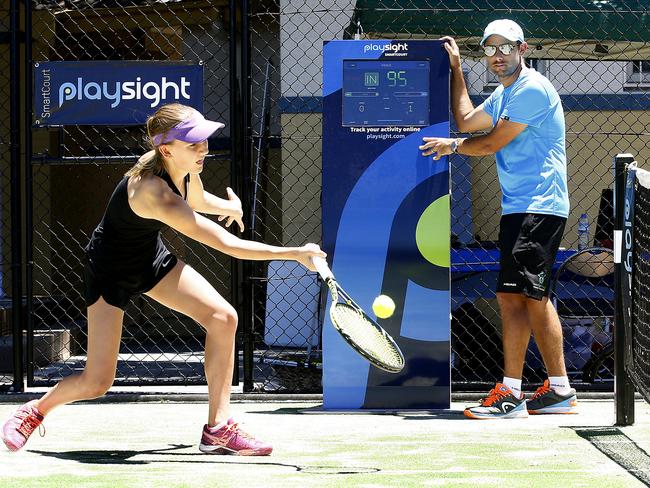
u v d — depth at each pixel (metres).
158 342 28.22
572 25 19.00
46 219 29.39
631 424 13.13
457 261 18.38
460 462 10.27
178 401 16.52
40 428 11.18
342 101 14.55
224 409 10.87
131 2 26.77
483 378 18.89
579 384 16.83
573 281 17.75
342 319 9.53
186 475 9.43
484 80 24.77
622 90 24.83
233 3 16.64
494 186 24.53
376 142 14.53
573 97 24.44
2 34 27.50
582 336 17.98
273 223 28.34
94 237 10.61
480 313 18.83
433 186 14.50
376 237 14.53
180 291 10.62
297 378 19.41
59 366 21.88
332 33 24.91
